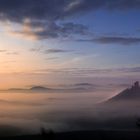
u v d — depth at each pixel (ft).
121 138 269.44
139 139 261.24
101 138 273.13
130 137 269.64
